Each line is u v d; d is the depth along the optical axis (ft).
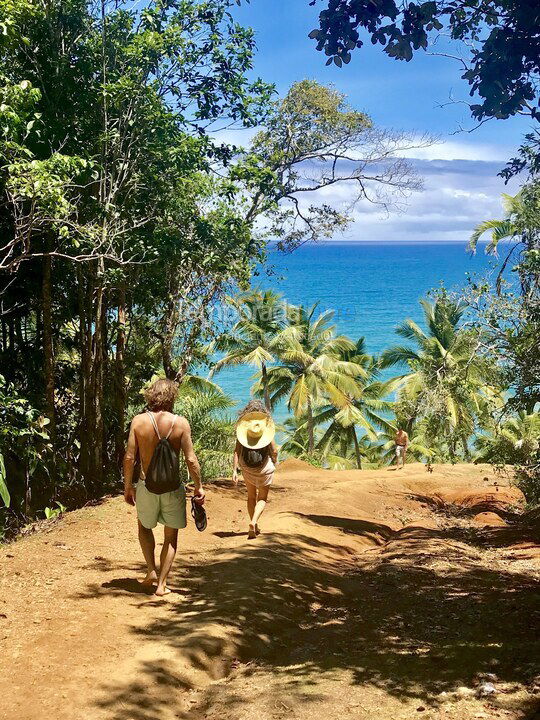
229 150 54.39
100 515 32.30
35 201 34.78
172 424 20.34
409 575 25.66
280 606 20.85
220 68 50.93
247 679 15.67
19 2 35.06
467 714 13.03
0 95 33.78
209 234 52.01
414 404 59.72
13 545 26.23
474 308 43.91
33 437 43.70
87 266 47.52
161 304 59.88
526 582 24.30
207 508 37.52
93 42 46.19
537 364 42.60
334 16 15.20
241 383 281.95
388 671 15.70
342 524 37.22
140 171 48.24
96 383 51.55
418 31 15.30
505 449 59.98
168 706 13.89
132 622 18.08
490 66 15.43
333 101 72.54
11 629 16.87
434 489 64.34
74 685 14.14
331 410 156.66
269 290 135.85
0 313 47.60
